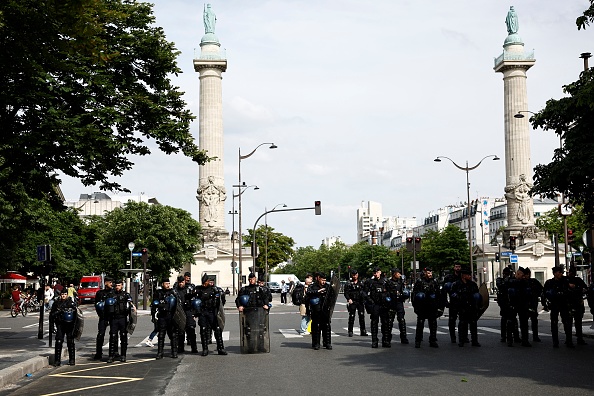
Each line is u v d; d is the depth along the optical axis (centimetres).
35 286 7412
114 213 7500
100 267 8038
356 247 18788
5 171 2291
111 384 1320
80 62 1952
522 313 1856
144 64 2298
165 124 2212
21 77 1700
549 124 2173
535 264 9438
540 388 1134
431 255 10975
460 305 1892
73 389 1281
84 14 1330
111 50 2127
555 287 1831
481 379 1245
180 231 7469
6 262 4869
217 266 9656
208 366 1543
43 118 1905
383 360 1580
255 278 1828
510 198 9762
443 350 1798
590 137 2025
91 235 7825
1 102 1739
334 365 1503
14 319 4275
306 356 1703
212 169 9831
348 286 2402
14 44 1399
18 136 1831
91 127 1898
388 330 1908
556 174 2034
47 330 3108
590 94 1577
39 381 1424
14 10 1322
